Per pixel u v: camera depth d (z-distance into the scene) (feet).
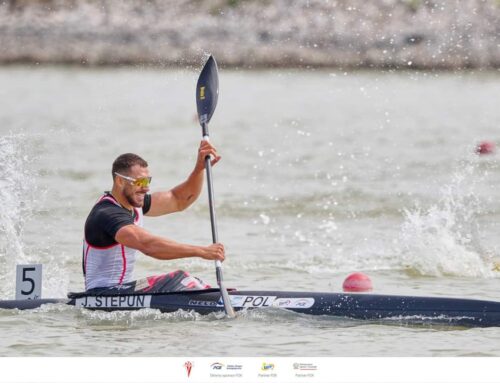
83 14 483.10
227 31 464.65
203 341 79.20
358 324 84.23
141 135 253.65
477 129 257.55
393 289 102.73
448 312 83.92
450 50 419.95
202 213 154.71
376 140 241.14
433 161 206.08
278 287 104.27
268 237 136.05
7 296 99.45
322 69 438.81
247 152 223.92
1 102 326.44
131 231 82.94
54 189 170.09
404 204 159.74
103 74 424.87
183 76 399.85
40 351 76.74
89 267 87.04
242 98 344.69
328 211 155.53
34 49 467.93
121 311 86.94
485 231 134.82
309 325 83.87
